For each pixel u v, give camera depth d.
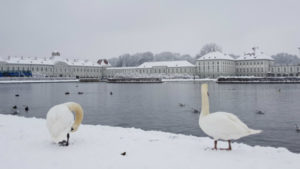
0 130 11.36
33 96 46.94
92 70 188.62
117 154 7.71
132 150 8.15
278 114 24.14
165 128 18.39
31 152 8.00
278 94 45.78
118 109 29.02
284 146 13.42
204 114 8.45
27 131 11.13
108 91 59.38
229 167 6.56
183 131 17.33
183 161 7.04
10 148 8.45
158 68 166.88
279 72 152.38
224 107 29.77
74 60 185.50
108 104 34.03
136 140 9.61
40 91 59.78
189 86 77.62
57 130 8.38
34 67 158.88
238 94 46.78
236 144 9.58
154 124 19.95
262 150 8.38
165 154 7.69
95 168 6.61
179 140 9.73
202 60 155.62
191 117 22.94
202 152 7.91
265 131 16.92
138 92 55.25
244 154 7.75
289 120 20.95
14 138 9.80
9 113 26.80
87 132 11.23
